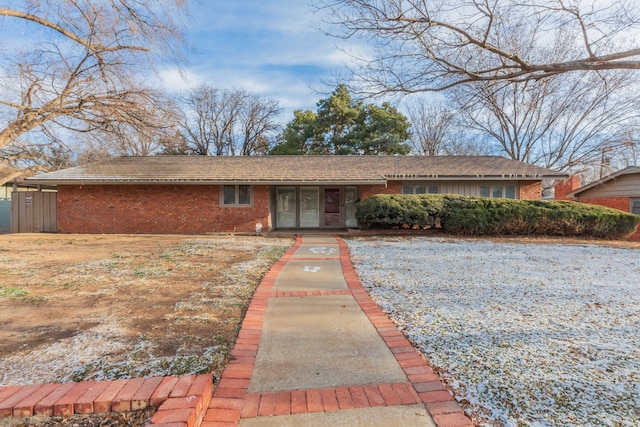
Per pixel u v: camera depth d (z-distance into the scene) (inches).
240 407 89.0
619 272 251.0
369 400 92.0
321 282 222.8
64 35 414.0
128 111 455.2
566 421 84.2
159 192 570.9
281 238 492.7
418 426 81.7
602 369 109.2
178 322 148.7
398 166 623.8
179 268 262.2
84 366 108.2
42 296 186.7
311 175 566.3
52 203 594.9
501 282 220.2
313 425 82.4
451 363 113.6
